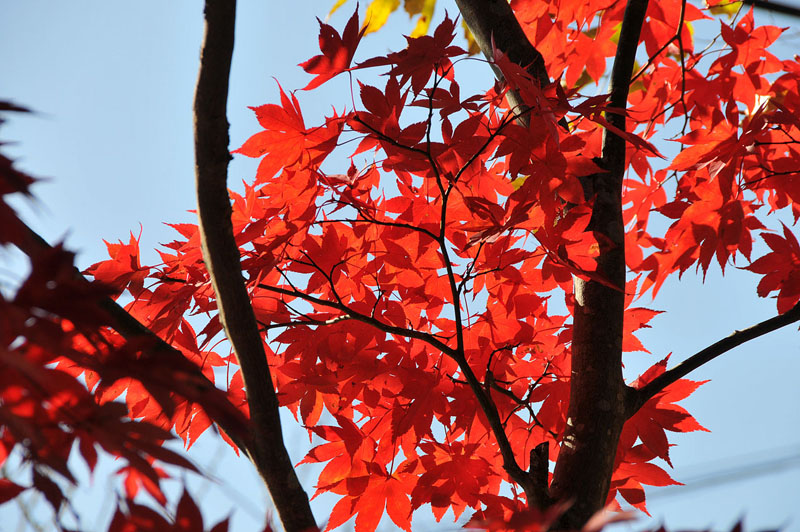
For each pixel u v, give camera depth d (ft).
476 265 9.97
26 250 9.07
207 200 9.26
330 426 9.87
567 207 9.84
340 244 9.93
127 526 8.90
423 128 9.68
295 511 9.37
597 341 9.70
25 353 8.81
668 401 9.86
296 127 9.69
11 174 8.81
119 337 9.35
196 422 9.71
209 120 9.22
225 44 9.18
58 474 8.83
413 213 9.93
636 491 9.82
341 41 9.62
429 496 9.86
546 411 9.93
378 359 9.91
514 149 9.68
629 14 9.93
